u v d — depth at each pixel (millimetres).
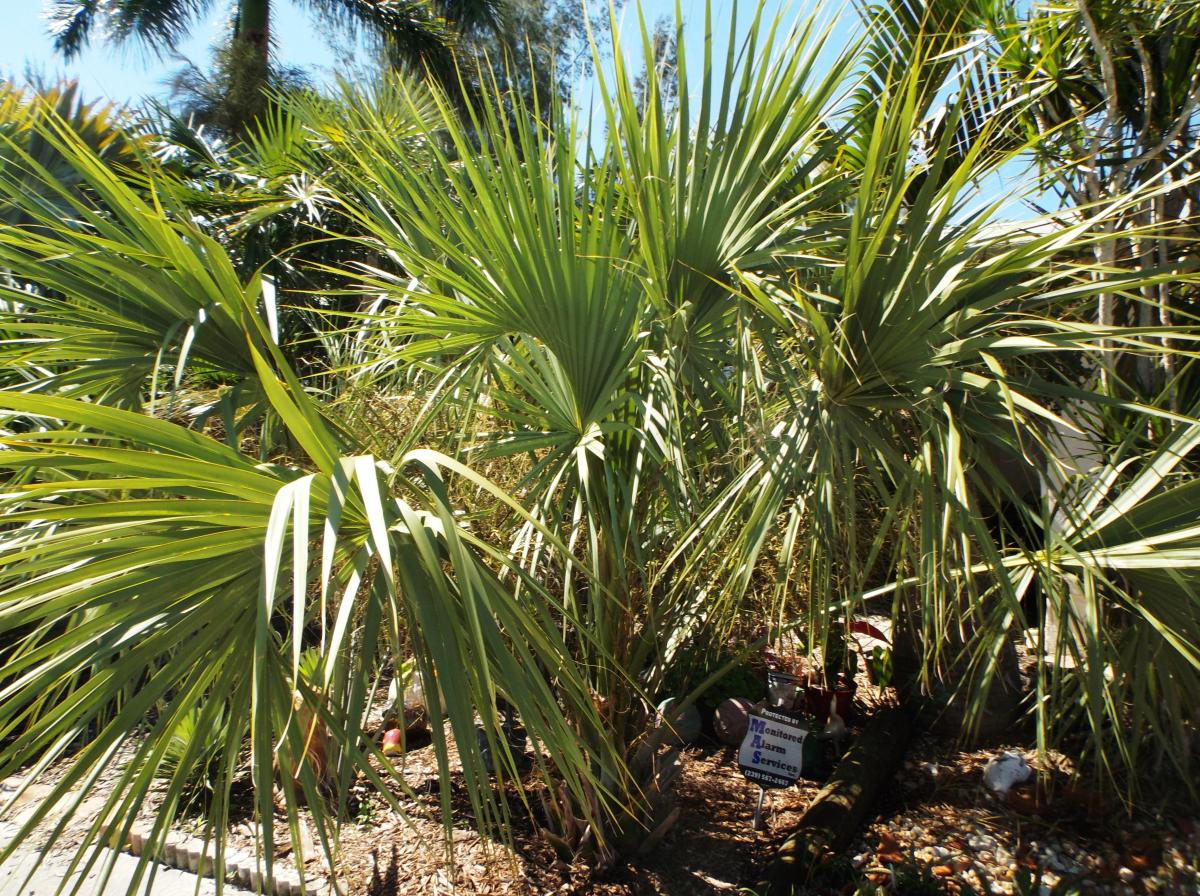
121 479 1567
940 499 2402
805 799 3895
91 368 2568
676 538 2834
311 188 5871
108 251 2467
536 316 2621
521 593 2566
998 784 3785
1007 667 4219
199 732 1733
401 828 3662
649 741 3229
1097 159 3559
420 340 3455
